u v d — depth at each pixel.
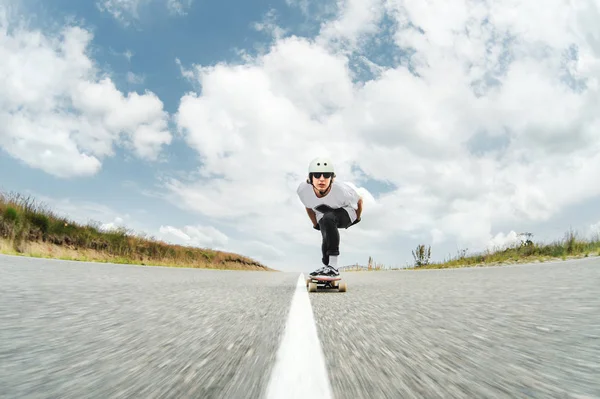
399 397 1.01
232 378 1.16
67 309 2.43
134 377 1.16
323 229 4.63
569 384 1.12
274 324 2.09
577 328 1.97
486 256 13.19
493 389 1.08
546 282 4.48
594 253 10.22
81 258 11.33
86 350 1.48
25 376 1.16
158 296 3.29
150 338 1.71
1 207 10.36
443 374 1.21
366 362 1.34
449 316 2.38
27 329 1.84
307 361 1.35
